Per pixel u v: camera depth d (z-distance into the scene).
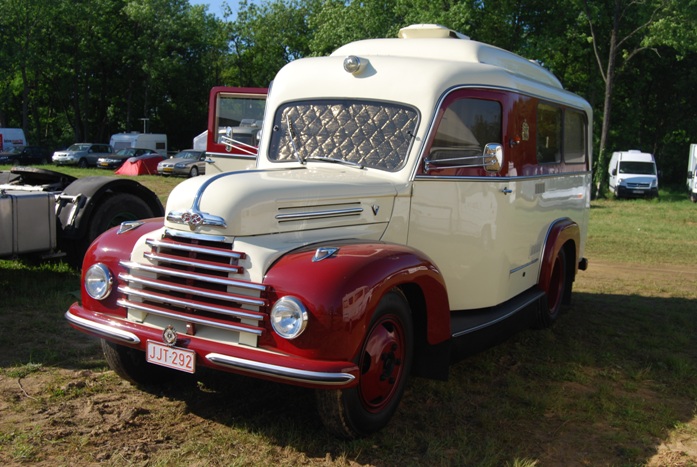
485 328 5.02
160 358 3.88
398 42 5.69
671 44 28.94
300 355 3.56
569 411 4.68
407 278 3.96
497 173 5.26
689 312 7.88
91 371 5.04
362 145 4.91
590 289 9.16
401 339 4.18
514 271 5.71
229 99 7.09
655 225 17.91
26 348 5.47
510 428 4.38
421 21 28.89
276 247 3.86
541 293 6.26
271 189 3.99
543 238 6.40
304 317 3.52
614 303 8.29
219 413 4.38
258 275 3.70
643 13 29.98
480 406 4.72
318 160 4.95
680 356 6.14
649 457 4.06
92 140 59.31
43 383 4.75
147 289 4.05
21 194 7.45
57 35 50.00
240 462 3.70
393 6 31.20
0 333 5.79
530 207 5.93
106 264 4.20
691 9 28.41
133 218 8.38
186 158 30.95
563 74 38.81
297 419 4.31
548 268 6.36
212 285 3.82
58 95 53.12
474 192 5.09
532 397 4.82
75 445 3.82
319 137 5.08
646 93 41.47
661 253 12.76
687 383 5.41
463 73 5.09
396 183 4.62
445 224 4.94
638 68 38.47
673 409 4.86
